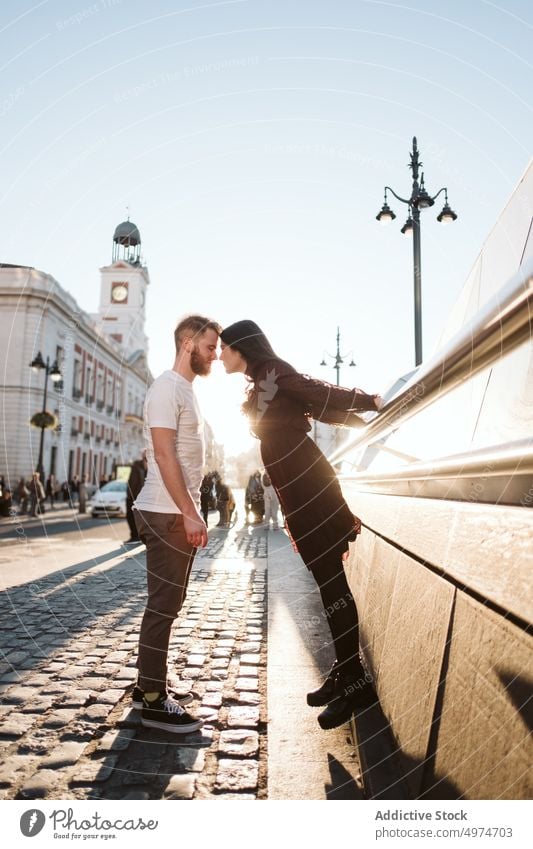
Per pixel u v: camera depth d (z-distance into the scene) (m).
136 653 3.17
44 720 2.24
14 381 26.31
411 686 1.58
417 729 1.46
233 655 3.17
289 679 2.62
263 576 5.96
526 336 1.08
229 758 1.93
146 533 2.28
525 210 2.01
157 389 2.28
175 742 2.05
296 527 2.01
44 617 4.02
